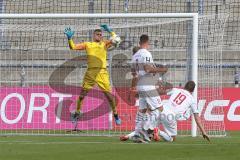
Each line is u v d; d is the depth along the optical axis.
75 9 70.88
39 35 56.88
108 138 40.38
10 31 55.00
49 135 42.88
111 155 28.97
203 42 48.22
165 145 34.38
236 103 47.50
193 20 43.72
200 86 47.25
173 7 70.25
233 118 47.47
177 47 57.41
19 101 46.97
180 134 44.09
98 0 70.56
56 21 60.66
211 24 49.03
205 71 47.62
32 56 51.06
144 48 37.44
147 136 37.03
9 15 45.12
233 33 66.62
